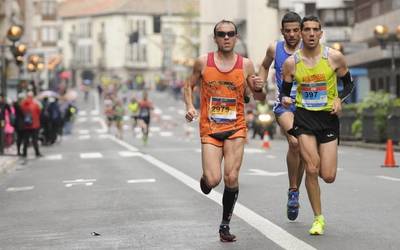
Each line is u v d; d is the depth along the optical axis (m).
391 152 49.66
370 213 27.27
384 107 78.06
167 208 30.17
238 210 28.56
